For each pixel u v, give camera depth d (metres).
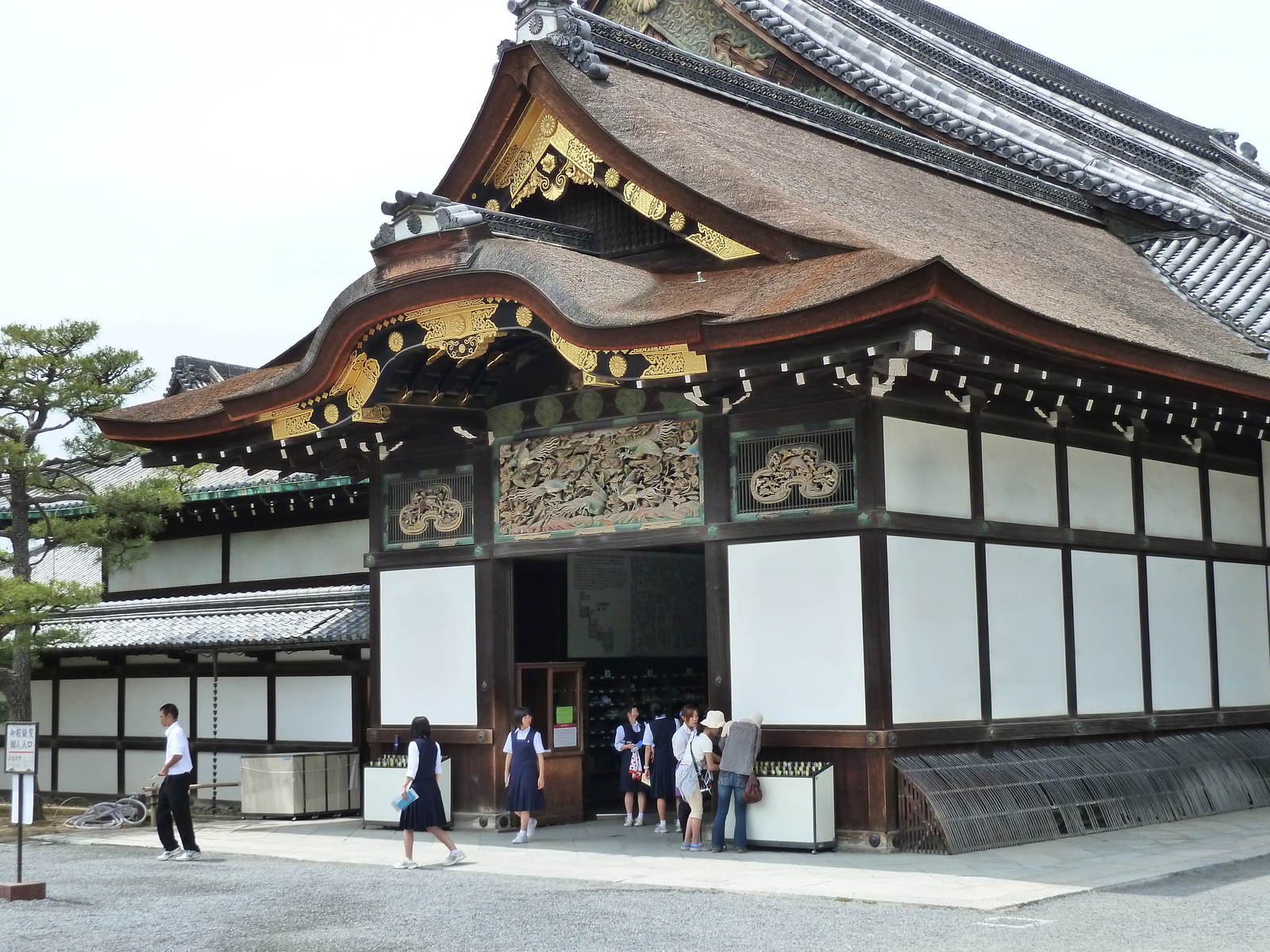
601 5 34.88
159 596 29.69
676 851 17.83
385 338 20.06
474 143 21.50
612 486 19.98
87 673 28.86
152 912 14.00
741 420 18.72
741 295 17.53
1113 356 18.16
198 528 29.12
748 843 17.67
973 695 18.45
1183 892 13.94
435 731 21.56
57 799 28.95
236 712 26.36
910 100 31.48
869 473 17.50
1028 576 19.64
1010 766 18.55
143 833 22.30
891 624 17.44
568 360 18.36
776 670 18.09
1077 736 19.97
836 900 13.77
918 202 24.41
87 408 24.89
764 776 17.56
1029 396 19.20
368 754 24.47
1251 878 14.86
